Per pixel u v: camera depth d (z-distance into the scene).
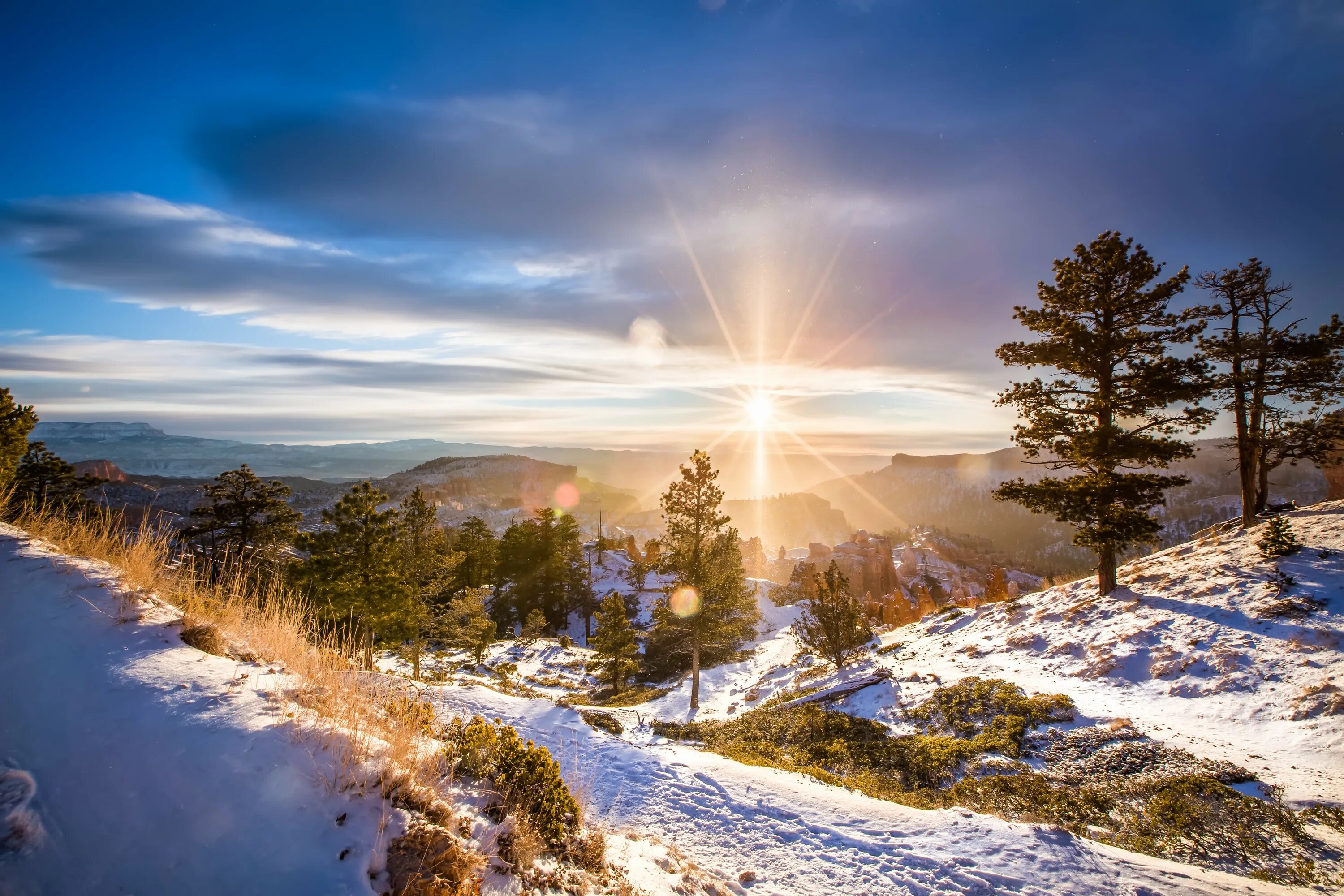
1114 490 22.52
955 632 26.91
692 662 44.81
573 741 11.37
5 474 11.82
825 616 28.75
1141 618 19.34
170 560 7.38
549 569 67.31
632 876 5.50
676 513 32.94
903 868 7.19
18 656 4.39
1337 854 8.44
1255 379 25.20
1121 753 12.41
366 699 5.68
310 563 25.52
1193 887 6.95
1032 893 6.66
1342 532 20.41
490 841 4.42
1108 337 22.81
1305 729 12.20
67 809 3.30
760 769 11.34
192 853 3.20
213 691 4.52
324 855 3.38
